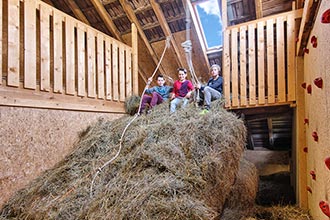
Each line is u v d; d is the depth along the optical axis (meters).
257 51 3.69
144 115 3.86
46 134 3.10
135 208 1.97
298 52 3.30
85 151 3.15
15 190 2.71
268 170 5.22
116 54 4.42
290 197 4.08
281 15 3.53
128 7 5.03
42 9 3.09
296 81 3.42
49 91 3.16
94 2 5.05
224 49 3.95
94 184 2.50
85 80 3.76
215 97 3.80
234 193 2.86
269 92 3.60
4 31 2.78
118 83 4.45
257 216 3.24
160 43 5.68
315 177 2.58
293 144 4.16
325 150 2.03
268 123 4.71
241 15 4.84
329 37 1.80
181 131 2.80
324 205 1.91
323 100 2.08
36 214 2.31
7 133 2.66
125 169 2.56
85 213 2.13
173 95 4.09
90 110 3.80
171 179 2.20
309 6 2.28
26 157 2.85
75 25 3.58
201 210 1.88
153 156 2.51
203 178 2.22
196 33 5.14
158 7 4.93
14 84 2.73
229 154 2.62
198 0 4.71
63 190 2.56
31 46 2.93
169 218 1.83
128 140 3.06
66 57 3.41
